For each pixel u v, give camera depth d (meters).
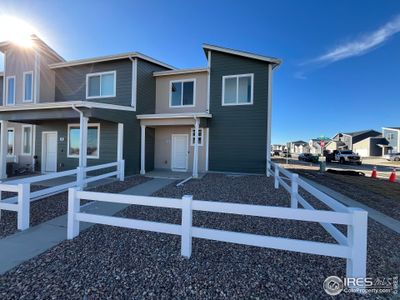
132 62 10.98
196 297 2.25
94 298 2.22
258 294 2.30
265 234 3.85
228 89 11.39
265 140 10.92
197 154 11.20
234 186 8.05
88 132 11.02
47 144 12.13
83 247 3.35
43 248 3.32
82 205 5.59
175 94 12.31
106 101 11.36
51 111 8.76
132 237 3.72
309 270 2.76
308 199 6.47
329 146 49.25
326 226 3.29
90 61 11.41
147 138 12.06
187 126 12.28
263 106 10.95
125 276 2.60
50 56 12.39
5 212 5.01
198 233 3.03
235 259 3.03
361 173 13.88
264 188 7.72
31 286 2.40
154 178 9.83
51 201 6.00
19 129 12.82
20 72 12.14
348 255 2.45
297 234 3.86
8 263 2.88
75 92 12.02
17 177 10.31
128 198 3.40
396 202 6.63
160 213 5.00
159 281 2.51
